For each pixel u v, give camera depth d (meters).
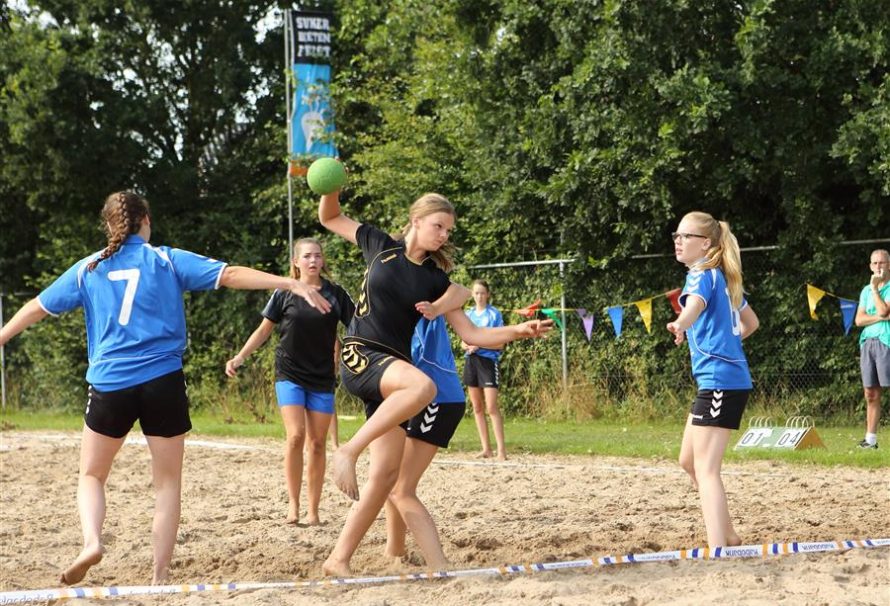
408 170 29.19
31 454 19.08
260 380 28.75
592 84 21.98
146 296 7.77
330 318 11.34
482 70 25.19
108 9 33.88
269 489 14.40
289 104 30.23
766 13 20.50
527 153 24.19
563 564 8.11
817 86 20.44
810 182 21.22
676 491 13.30
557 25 22.98
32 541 10.59
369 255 8.07
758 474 14.59
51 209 33.97
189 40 34.69
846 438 19.06
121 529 11.30
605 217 22.78
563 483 14.32
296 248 11.41
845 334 21.27
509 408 24.52
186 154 35.88
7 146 32.34
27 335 31.67
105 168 32.75
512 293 24.64
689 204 23.27
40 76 31.22
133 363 7.70
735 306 8.52
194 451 19.20
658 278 23.11
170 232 34.12
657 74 21.08
